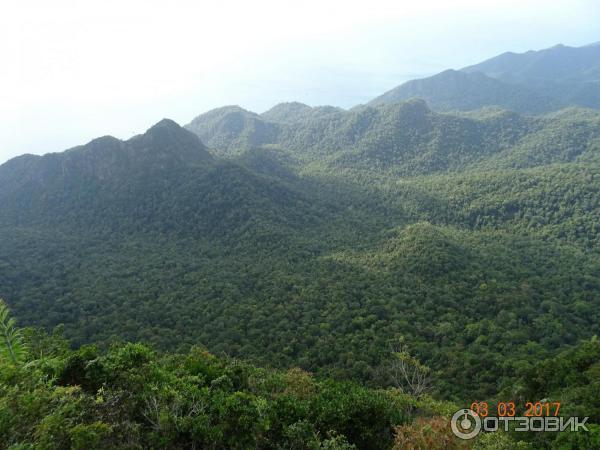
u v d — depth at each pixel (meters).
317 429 14.63
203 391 14.42
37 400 10.07
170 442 11.95
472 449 13.27
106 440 10.77
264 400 14.45
